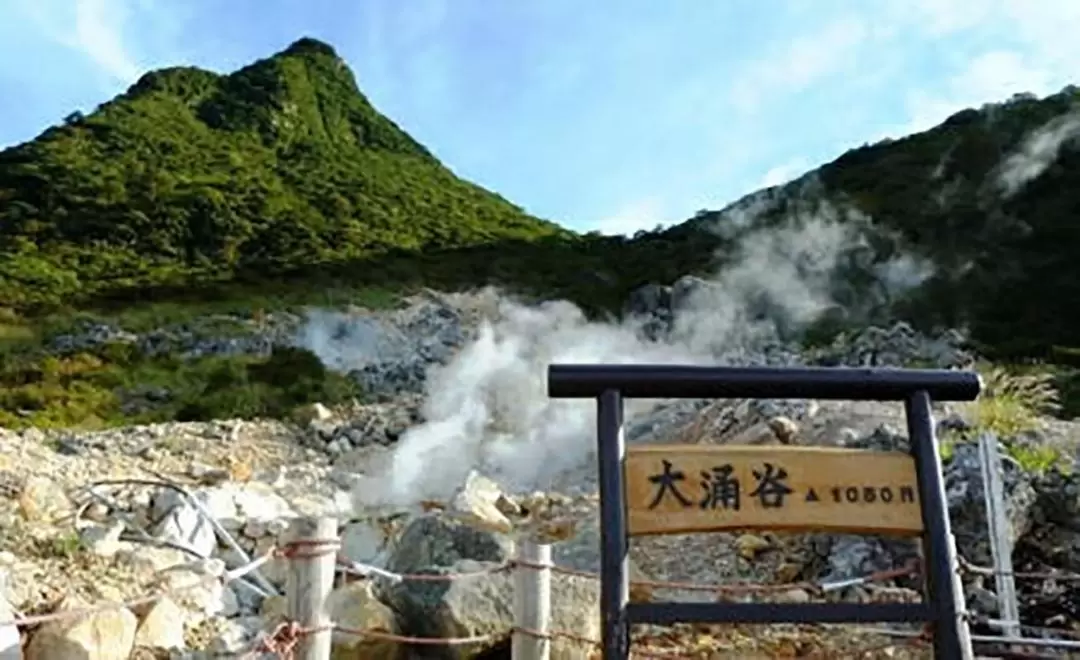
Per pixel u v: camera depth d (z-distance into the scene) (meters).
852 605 3.20
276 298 34.97
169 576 6.20
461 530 6.50
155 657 5.18
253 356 26.98
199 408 19.58
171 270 40.75
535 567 4.92
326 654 4.30
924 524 3.26
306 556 4.29
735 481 3.25
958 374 3.39
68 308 33.22
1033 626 6.41
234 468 12.01
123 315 32.22
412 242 48.25
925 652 5.65
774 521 3.22
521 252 44.81
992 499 6.88
